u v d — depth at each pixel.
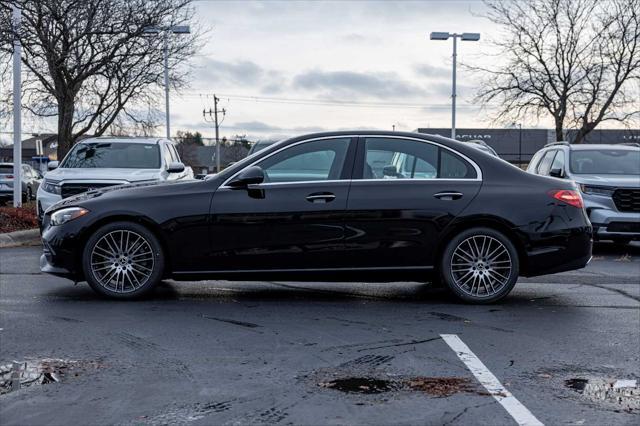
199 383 4.39
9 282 8.00
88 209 6.88
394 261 6.89
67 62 16.66
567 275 9.05
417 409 3.96
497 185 6.96
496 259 6.96
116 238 6.92
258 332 5.71
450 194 6.87
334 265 6.89
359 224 6.83
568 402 4.11
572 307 6.88
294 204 6.83
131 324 5.93
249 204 6.83
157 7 17.38
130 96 20.59
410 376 4.56
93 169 12.24
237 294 7.42
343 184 6.89
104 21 15.84
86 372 4.60
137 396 4.15
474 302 6.95
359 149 7.02
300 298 7.23
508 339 5.55
